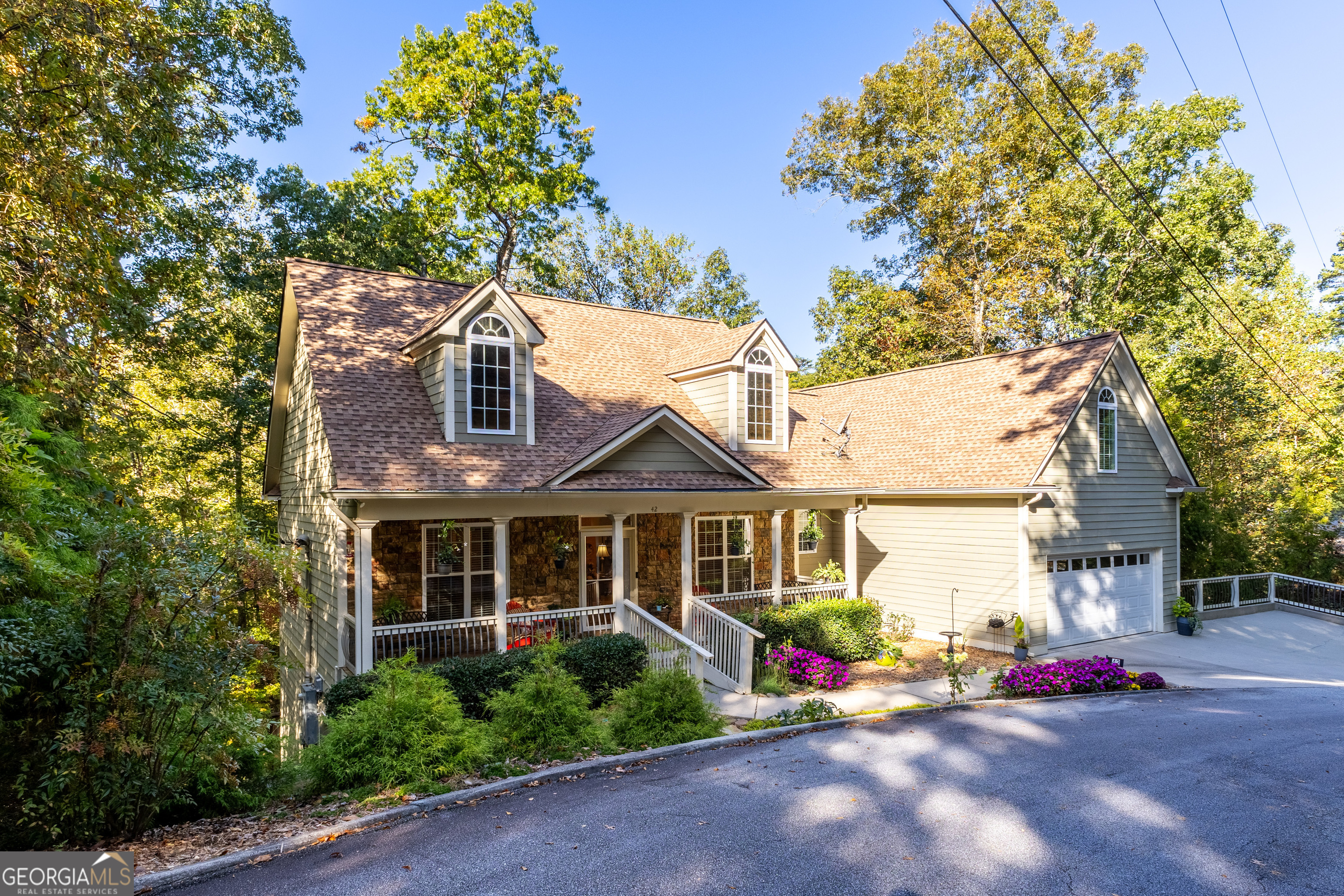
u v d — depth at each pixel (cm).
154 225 1736
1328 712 1057
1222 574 2114
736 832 611
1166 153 3100
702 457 1496
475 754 757
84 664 571
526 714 845
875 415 2056
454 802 689
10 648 507
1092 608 1664
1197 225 2886
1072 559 1616
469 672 1016
